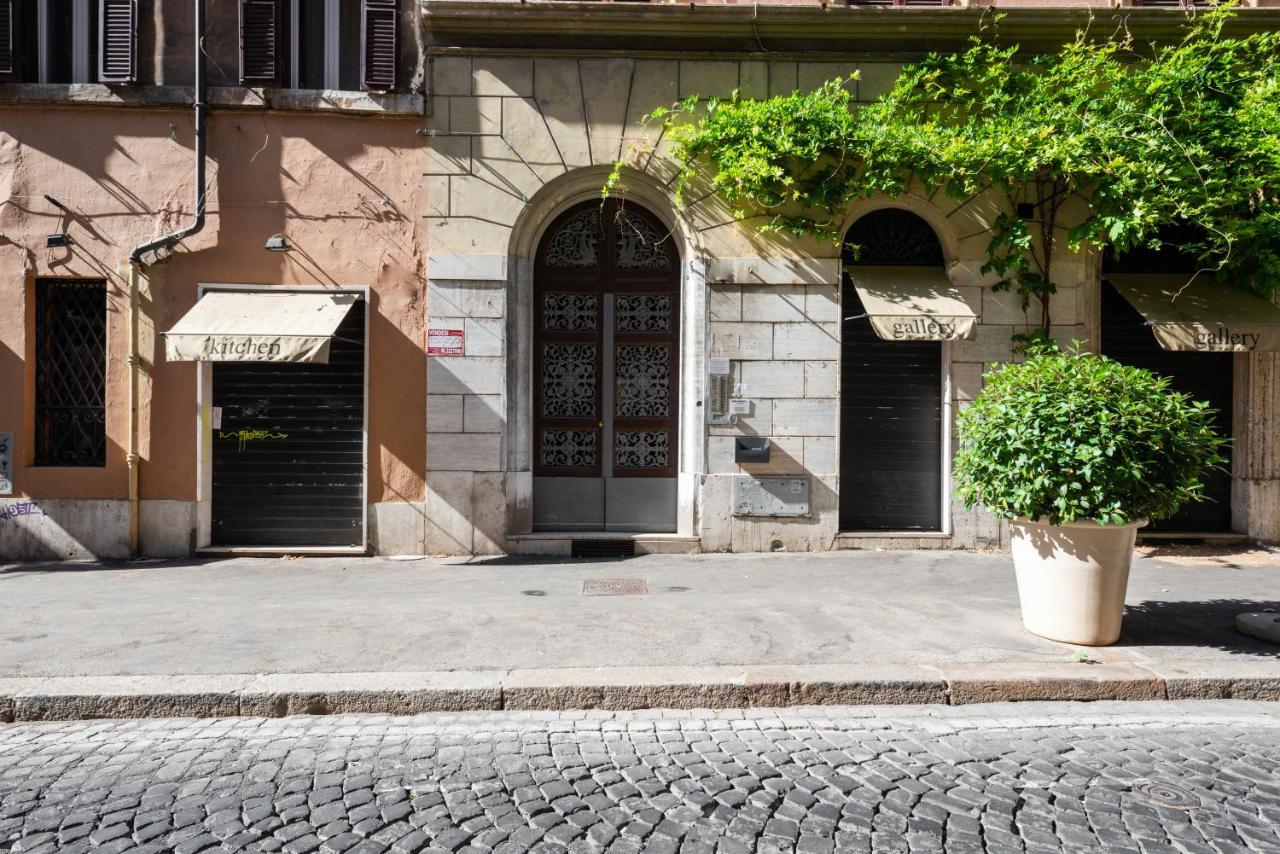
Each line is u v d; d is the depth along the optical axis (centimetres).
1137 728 432
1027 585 554
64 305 879
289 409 884
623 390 916
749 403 874
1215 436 518
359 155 870
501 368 871
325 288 868
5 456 857
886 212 907
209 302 845
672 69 874
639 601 645
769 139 818
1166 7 849
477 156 871
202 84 853
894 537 879
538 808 336
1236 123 771
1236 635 556
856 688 469
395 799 344
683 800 344
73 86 853
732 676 474
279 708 450
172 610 618
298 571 793
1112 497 495
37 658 500
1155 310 844
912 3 895
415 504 871
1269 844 306
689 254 883
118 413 864
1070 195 859
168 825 319
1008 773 373
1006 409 516
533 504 912
